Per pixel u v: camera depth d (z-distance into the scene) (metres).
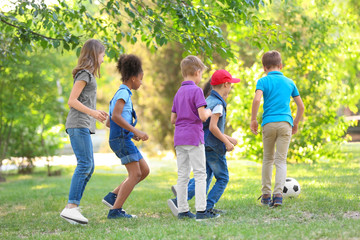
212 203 6.02
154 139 23.50
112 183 13.67
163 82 22.97
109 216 6.31
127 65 6.25
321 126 15.26
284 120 6.56
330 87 15.60
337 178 10.22
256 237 4.47
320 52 14.96
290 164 15.37
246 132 14.79
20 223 6.66
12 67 15.89
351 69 19.69
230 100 15.52
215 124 5.93
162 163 20.27
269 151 6.74
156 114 23.27
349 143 23.67
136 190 11.01
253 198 7.54
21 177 17.86
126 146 6.16
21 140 18.42
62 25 7.79
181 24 7.71
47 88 17.61
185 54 7.80
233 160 19.58
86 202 8.75
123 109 6.12
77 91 5.74
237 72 14.88
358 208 6.04
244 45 16.95
